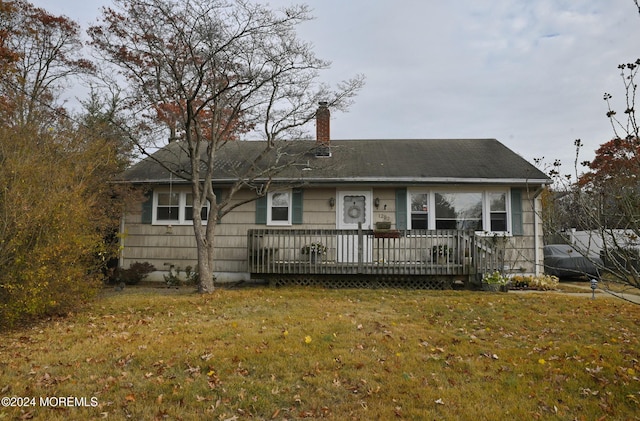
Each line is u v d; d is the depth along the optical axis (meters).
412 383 4.48
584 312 7.80
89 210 8.69
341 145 15.23
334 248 11.71
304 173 12.52
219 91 9.98
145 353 5.31
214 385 4.43
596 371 4.81
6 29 14.87
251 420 3.77
